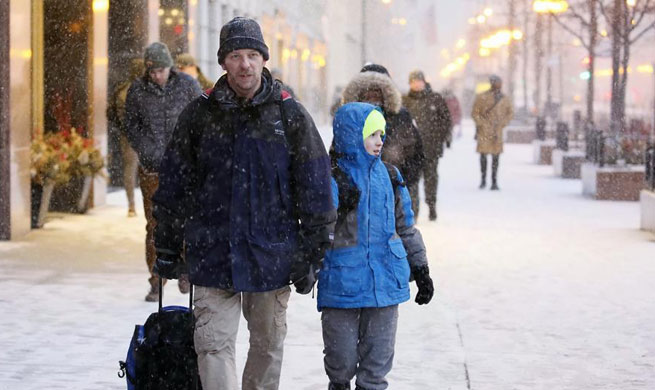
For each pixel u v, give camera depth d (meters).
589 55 68.31
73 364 18.14
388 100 21.28
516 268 29.62
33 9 38.72
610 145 53.59
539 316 23.06
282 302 13.61
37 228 36.06
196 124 13.26
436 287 26.45
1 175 32.81
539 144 78.38
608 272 29.12
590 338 20.97
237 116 13.11
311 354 19.20
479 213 44.38
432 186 40.62
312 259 13.29
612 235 37.34
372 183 14.28
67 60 41.50
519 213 44.66
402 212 14.70
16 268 28.12
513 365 18.69
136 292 25.08
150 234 23.64
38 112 39.16
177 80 23.02
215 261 13.07
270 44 101.00
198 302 13.34
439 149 40.12
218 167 13.14
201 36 72.00
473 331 21.42
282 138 13.16
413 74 39.44
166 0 63.56
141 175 23.14
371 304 14.09
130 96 22.88
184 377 13.20
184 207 13.48
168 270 13.66
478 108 56.50
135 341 13.24
